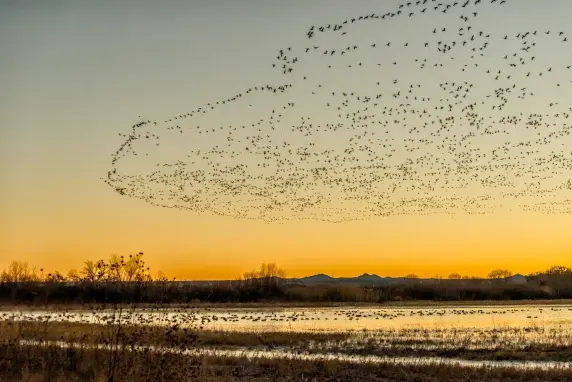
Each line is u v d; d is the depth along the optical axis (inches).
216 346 1544.0
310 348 1552.7
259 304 3934.5
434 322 2464.3
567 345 1561.3
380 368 1175.6
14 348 917.8
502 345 1587.1
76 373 861.8
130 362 814.5
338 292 4338.1
